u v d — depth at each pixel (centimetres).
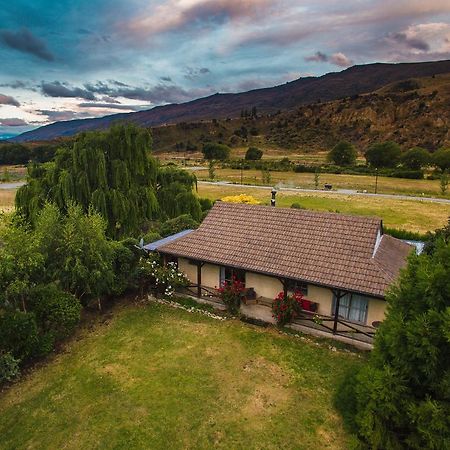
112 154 2795
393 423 976
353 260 1549
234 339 1559
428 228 3866
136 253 2022
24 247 1454
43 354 1427
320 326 1592
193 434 1077
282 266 1606
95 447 1038
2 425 1124
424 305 945
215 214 2034
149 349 1498
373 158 9081
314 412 1155
